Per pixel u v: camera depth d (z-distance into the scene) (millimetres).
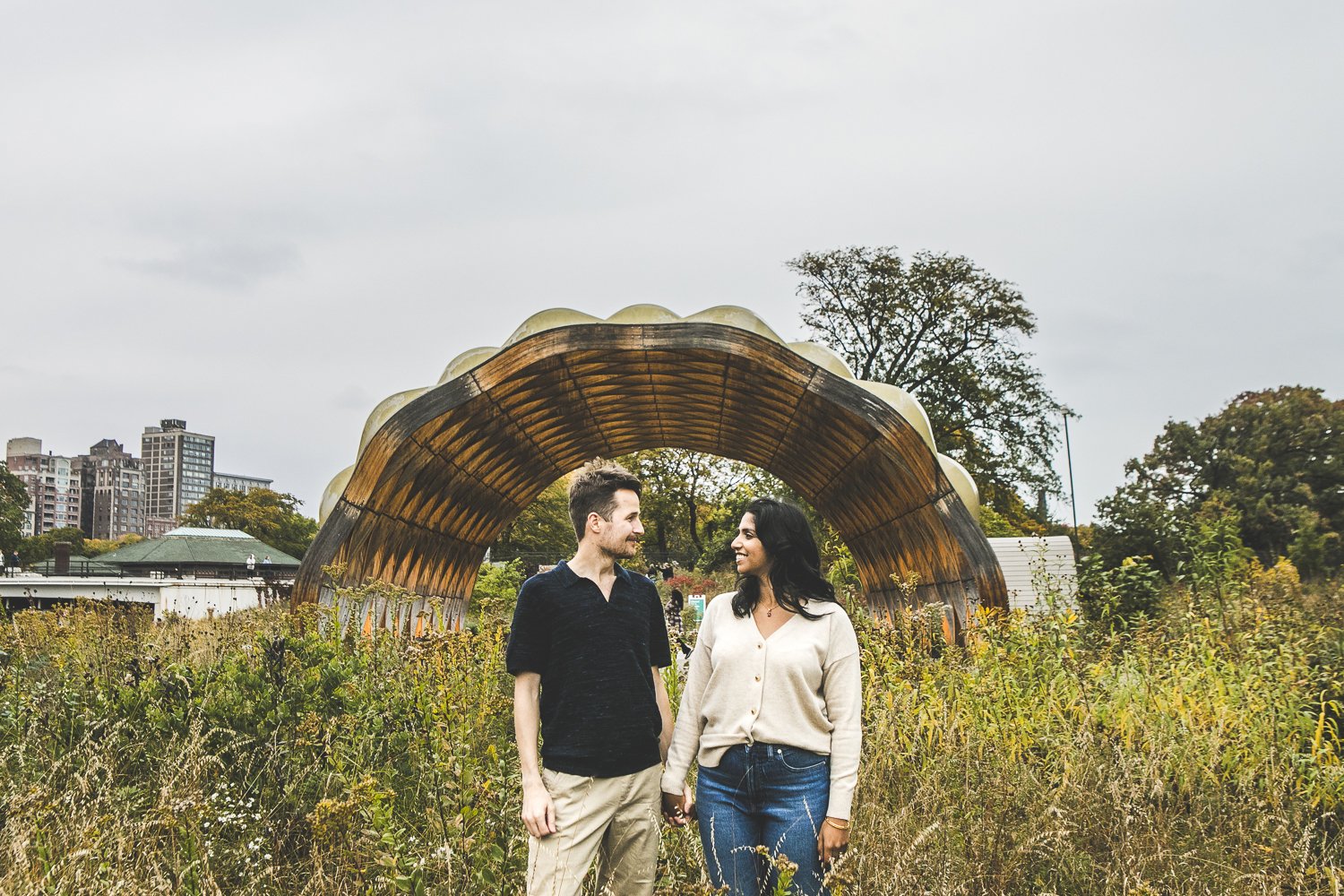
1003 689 6145
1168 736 5184
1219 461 45750
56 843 3771
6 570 40875
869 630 8742
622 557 3398
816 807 3189
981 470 32844
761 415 12898
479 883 3629
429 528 13266
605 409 14430
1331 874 3688
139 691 5789
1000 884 3742
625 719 3270
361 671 6363
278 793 4754
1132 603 10695
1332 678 6109
